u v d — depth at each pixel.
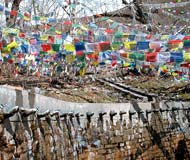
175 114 14.54
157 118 13.14
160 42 9.13
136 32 11.08
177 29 15.91
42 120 6.87
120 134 10.60
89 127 9.02
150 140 12.42
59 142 7.47
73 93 12.29
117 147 10.34
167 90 16.56
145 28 15.30
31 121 6.41
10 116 5.71
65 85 12.97
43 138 6.80
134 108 11.62
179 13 16.59
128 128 11.12
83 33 9.77
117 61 11.19
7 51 8.83
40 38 9.06
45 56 10.95
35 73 12.02
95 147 9.20
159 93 16.19
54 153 7.18
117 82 15.80
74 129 8.29
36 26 10.17
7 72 11.52
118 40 9.38
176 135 14.38
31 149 6.29
